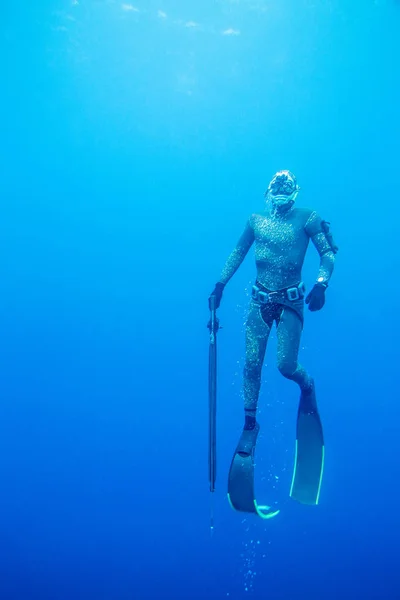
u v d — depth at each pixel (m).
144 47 6.54
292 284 3.71
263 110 6.64
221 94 6.65
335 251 3.80
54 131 6.73
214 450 3.71
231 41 6.51
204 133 6.80
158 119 6.77
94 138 6.80
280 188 3.77
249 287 7.59
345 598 7.04
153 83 6.64
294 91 6.54
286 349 3.62
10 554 7.20
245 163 6.87
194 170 6.98
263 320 3.73
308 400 3.91
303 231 3.76
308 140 6.63
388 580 7.00
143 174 6.99
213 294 3.94
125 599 7.21
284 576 7.18
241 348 7.67
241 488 3.49
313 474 3.80
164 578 7.28
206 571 7.29
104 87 6.62
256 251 3.83
